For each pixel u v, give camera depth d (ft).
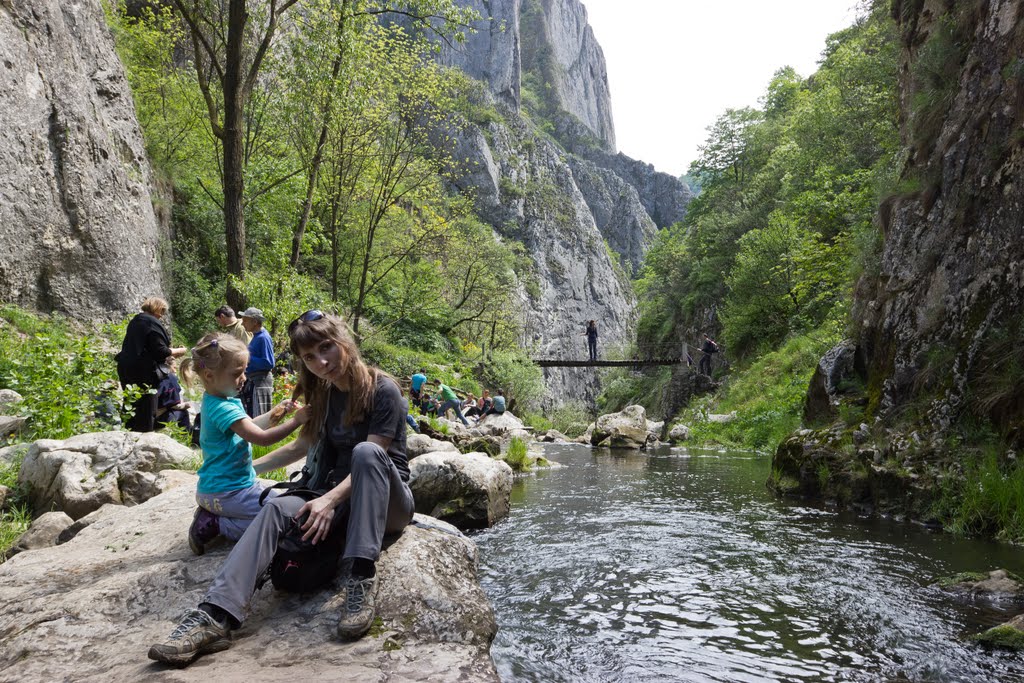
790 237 92.02
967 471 25.09
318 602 10.23
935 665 13.07
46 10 45.78
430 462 25.77
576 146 473.26
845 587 17.88
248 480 11.69
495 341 118.62
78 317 45.14
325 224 89.15
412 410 48.06
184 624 8.94
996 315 26.25
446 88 82.84
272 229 72.38
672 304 162.40
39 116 43.98
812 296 91.40
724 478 37.58
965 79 31.42
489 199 258.37
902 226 33.01
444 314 107.86
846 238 67.92
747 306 104.01
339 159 75.72
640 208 437.17
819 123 107.65
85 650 9.31
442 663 8.92
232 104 45.62
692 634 14.89
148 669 8.59
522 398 108.47
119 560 11.95
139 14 81.15
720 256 137.39
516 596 17.52
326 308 54.19
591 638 14.70
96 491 19.21
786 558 20.75
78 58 48.93
